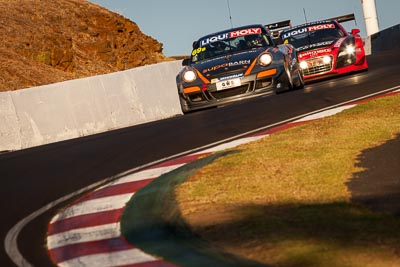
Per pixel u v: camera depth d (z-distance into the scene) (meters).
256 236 17.20
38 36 96.44
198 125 36.09
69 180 26.95
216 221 18.66
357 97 38.66
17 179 28.19
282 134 30.09
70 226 20.80
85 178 27.03
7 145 45.72
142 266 16.42
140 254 17.30
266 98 43.00
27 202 24.36
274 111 37.25
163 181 24.31
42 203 23.97
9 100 46.56
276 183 22.03
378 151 25.56
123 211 21.58
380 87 41.03
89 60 100.50
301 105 38.12
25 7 108.31
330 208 19.14
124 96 53.16
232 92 41.41
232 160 25.59
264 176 22.97
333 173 22.89
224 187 22.02
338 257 15.40
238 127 34.16
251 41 44.66
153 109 55.25
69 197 24.39
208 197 21.06
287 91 45.41
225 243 17.05
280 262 15.43
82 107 50.25
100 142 34.62
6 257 18.44
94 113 50.88
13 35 94.31
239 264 15.55
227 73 41.34
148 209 21.11
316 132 29.75
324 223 17.83
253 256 15.96
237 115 37.44
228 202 20.34
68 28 106.88
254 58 41.91
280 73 41.81
